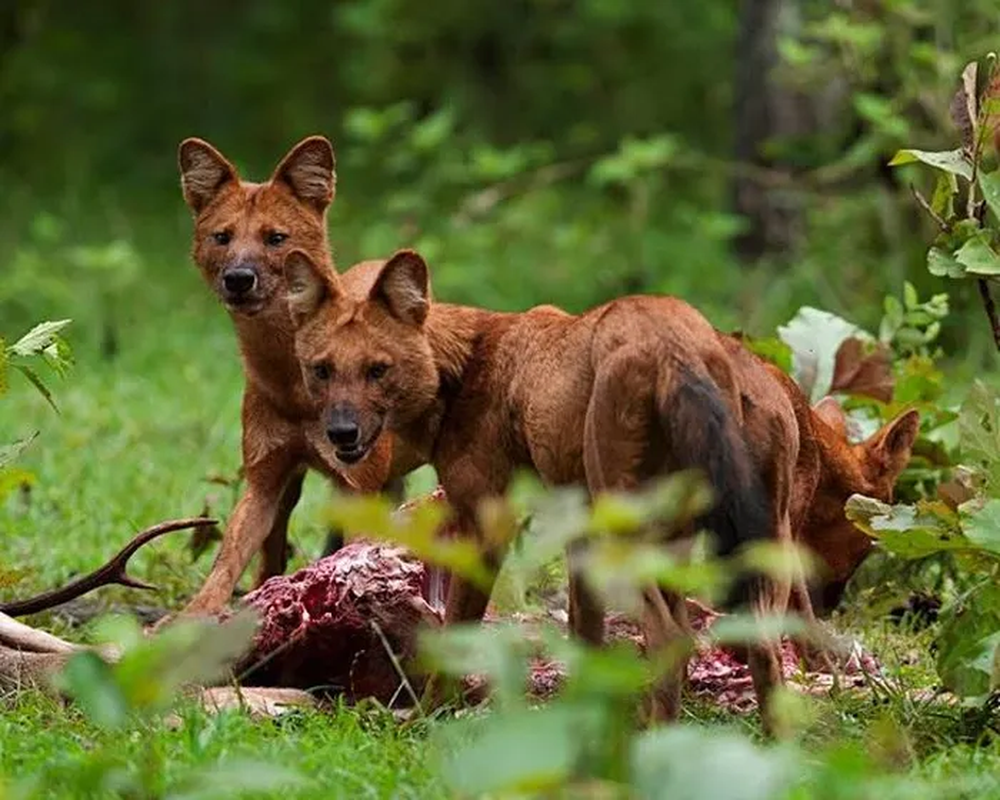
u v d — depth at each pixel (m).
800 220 22.05
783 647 10.68
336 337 10.31
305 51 32.62
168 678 7.09
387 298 10.32
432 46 30.61
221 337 20.91
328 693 10.14
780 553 7.47
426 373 10.18
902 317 13.55
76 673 7.10
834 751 7.61
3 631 9.84
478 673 9.83
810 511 11.26
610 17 29.92
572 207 27.73
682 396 8.74
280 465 12.02
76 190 29.50
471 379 10.16
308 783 7.91
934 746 8.91
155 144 31.78
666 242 24.25
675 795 6.40
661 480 9.04
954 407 14.43
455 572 9.87
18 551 13.04
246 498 11.96
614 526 6.82
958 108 10.02
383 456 11.87
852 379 12.96
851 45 18.05
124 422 17.03
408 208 23.44
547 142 29.77
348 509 6.96
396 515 10.43
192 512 13.95
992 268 9.86
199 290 23.61
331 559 10.17
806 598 10.55
